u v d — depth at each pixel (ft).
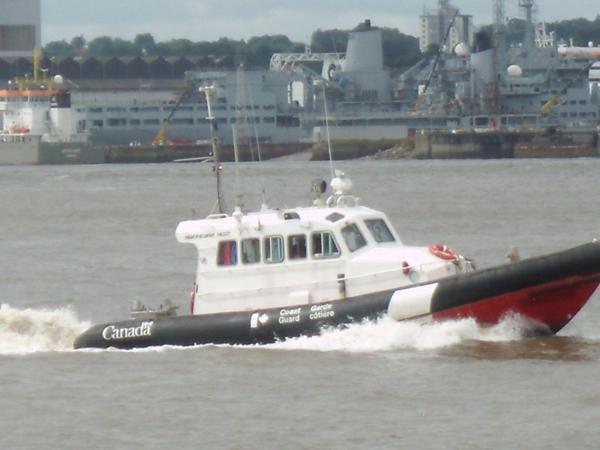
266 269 485.56
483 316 465.06
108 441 387.96
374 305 469.16
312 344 473.26
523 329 469.57
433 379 436.76
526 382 432.25
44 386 448.65
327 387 432.66
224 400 423.64
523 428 388.16
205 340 485.15
